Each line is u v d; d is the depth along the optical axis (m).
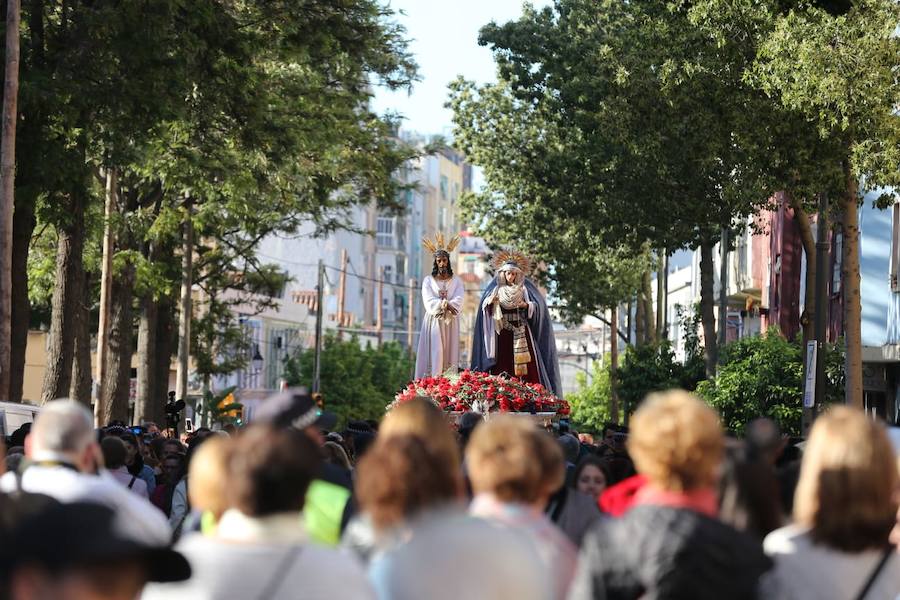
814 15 25.69
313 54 37.88
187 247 50.56
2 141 27.58
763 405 35.62
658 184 35.69
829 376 35.06
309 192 47.78
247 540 5.98
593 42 45.19
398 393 26.80
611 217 38.28
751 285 58.88
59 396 32.06
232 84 32.53
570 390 147.38
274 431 6.15
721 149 28.83
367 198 52.06
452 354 29.70
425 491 6.66
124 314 44.75
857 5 25.33
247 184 38.12
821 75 24.58
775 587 6.61
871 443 6.53
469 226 55.81
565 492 9.44
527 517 7.04
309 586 5.86
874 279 36.41
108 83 30.00
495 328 28.47
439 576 6.05
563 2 46.31
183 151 36.59
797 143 26.59
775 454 9.64
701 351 50.84
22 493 7.02
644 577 6.02
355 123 48.88
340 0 36.56
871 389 37.81
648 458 6.35
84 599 4.42
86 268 44.81
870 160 24.86
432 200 179.62
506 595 6.05
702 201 35.22
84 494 8.46
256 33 33.41
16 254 29.95
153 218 45.50
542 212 53.78
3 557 4.39
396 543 6.42
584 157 43.34
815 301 28.52
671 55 29.45
